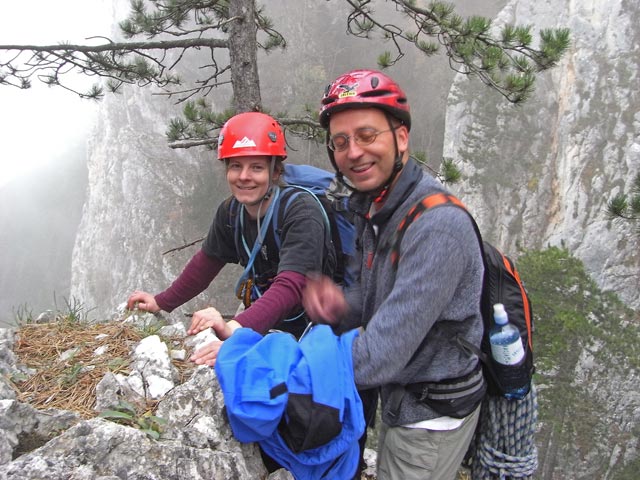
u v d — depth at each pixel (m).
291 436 1.84
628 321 19.23
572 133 31.14
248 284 2.76
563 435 17.28
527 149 33.03
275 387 1.72
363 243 2.15
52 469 1.64
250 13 5.80
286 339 1.86
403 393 2.01
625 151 29.44
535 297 16.72
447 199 1.82
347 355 1.82
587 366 20.33
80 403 2.14
